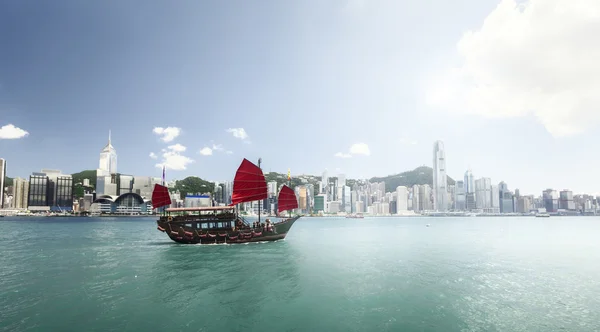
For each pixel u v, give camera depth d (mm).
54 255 37594
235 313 16547
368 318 15953
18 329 14172
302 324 15070
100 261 33000
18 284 22594
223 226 48500
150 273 26703
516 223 171750
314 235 77062
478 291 21391
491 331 14461
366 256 37781
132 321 15234
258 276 25594
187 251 41156
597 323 15594
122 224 138375
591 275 27141
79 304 17812
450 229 108375
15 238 62688
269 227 50344
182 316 16016
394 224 159625
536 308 17844
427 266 30812
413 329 14562
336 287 22141
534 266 31500
